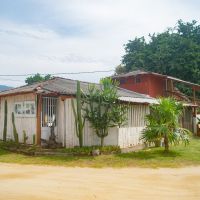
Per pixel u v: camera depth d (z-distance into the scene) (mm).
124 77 35125
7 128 19781
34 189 8867
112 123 17125
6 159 14523
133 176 11062
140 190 9008
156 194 8586
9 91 19906
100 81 17219
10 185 9375
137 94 24328
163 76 32250
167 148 16562
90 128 17141
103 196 8234
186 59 44281
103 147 15969
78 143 16875
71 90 17281
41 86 16906
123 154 15898
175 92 33375
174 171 12086
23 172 11508
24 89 18031
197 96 45281
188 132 16828
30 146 16344
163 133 16109
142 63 46656
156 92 34125
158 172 11867
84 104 16938
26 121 18188
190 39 45938
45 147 16438
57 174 11211
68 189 8930
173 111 16219
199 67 45125
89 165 13180
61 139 16953
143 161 14109
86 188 9094
